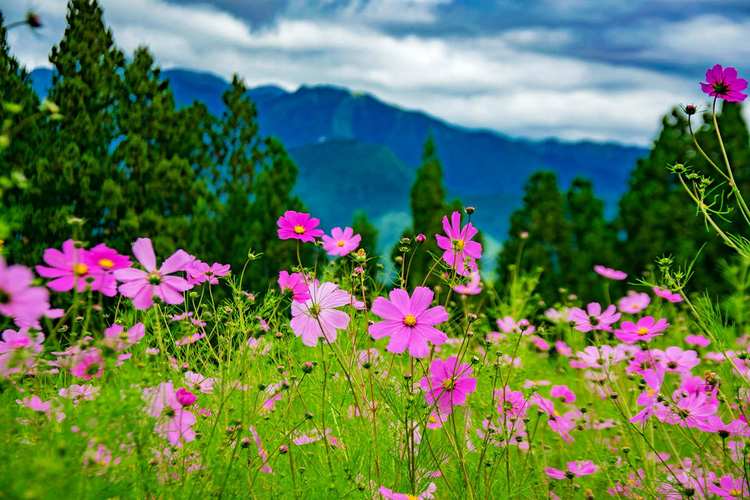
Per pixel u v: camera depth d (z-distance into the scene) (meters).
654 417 2.48
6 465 1.44
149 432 1.59
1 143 1.39
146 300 1.76
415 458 2.13
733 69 2.22
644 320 2.55
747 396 2.34
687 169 2.27
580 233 12.05
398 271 2.12
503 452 2.26
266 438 2.12
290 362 2.25
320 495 2.04
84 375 1.73
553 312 4.21
